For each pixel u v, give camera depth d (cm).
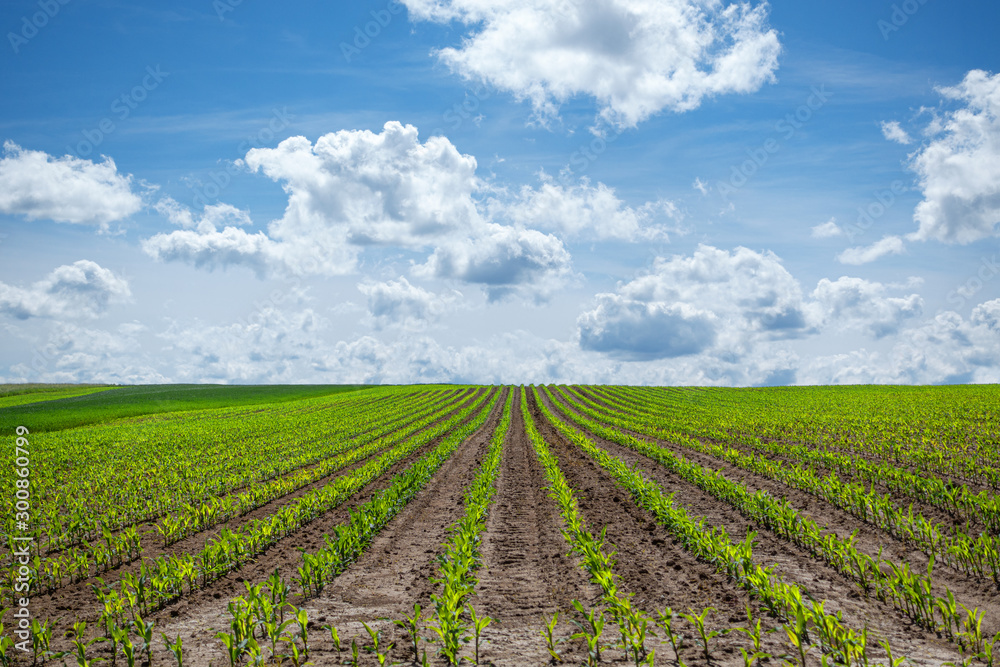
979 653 714
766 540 1302
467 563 1036
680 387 12012
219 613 969
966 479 1877
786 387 10525
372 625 900
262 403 8594
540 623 889
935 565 1074
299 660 762
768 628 809
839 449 2755
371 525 1458
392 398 9550
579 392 10688
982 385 8394
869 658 715
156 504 1888
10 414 6494
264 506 1911
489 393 10600
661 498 1559
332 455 3266
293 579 1021
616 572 1105
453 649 729
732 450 2602
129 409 7212
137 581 970
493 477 2319
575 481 2220
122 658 801
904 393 7181
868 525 1377
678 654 749
